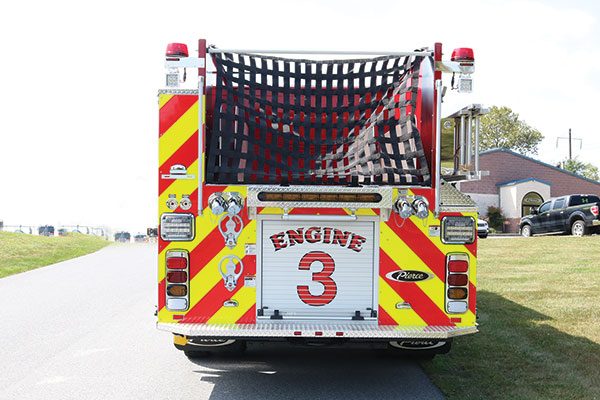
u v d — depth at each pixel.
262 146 5.88
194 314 5.56
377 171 5.72
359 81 6.28
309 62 6.30
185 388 6.12
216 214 5.48
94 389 6.10
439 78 5.67
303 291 5.59
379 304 5.57
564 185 48.94
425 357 6.98
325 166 5.89
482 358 7.02
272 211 5.54
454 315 5.55
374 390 6.01
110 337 8.44
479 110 6.07
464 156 6.36
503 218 46.78
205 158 5.70
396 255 5.57
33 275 15.67
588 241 20.16
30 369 6.85
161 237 5.56
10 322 9.48
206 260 5.57
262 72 6.17
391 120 6.02
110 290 12.94
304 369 6.82
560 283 12.09
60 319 9.73
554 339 7.75
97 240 31.88
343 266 5.59
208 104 5.90
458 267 5.55
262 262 5.57
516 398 5.64
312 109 6.14
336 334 5.34
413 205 5.52
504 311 9.49
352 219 5.54
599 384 6.02
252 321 5.56
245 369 6.83
